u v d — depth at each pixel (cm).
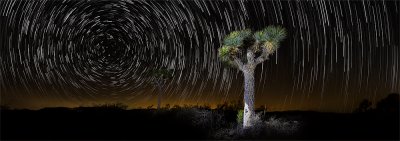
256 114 1548
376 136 1476
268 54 1496
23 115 2427
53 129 1780
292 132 1452
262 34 1454
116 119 2216
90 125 1938
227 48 1491
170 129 1700
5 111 2522
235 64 1551
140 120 2114
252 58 1515
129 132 1659
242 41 1477
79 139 1427
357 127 1755
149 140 1384
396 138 1419
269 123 1491
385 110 2412
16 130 1708
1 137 1466
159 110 2389
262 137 1364
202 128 1662
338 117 2317
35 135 1553
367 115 2353
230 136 1423
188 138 1420
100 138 1462
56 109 2842
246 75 1522
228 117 2053
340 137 1425
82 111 2695
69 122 2108
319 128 1669
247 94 1510
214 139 1377
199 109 2175
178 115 2009
